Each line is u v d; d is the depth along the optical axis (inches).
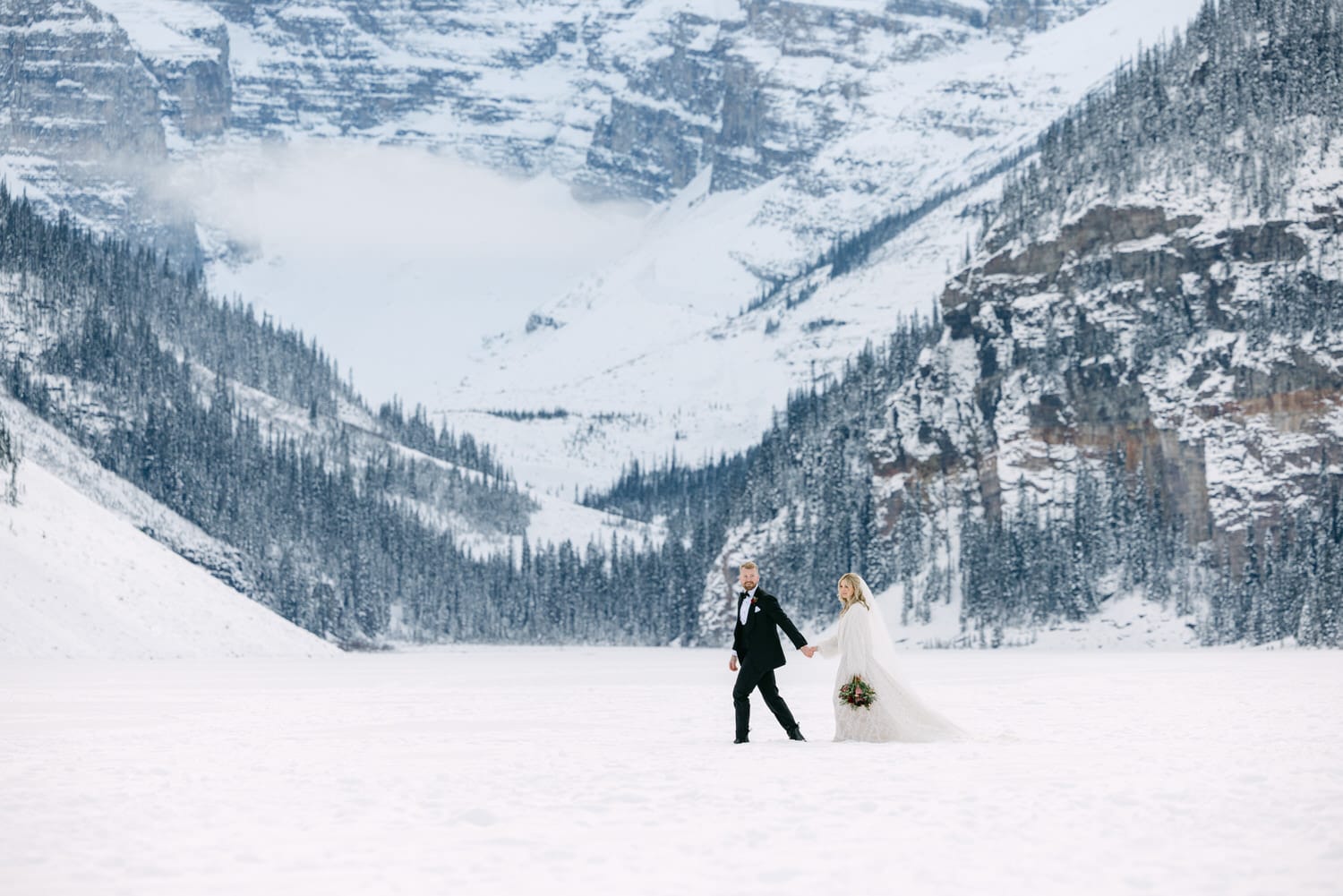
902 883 760.3
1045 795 1027.3
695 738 1566.2
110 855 855.1
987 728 1627.7
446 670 4387.3
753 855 836.6
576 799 1058.1
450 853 856.3
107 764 1315.2
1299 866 778.8
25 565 4571.9
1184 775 1117.1
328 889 761.6
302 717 1966.0
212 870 813.9
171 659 4576.8
